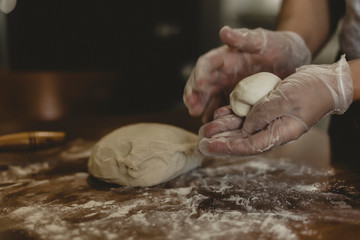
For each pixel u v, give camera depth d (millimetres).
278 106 809
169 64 3572
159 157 981
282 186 971
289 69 1200
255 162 1188
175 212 816
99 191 958
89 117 2021
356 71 869
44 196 928
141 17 3410
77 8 3383
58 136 1341
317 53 1458
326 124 3057
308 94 817
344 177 1040
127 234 720
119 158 982
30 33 3500
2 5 3443
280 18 1482
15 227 758
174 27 3477
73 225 762
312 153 1284
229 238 697
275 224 749
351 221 759
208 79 1118
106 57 3521
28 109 2023
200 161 1135
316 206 836
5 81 1967
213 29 3516
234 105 894
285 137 812
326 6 1402
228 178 1040
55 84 2064
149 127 1132
